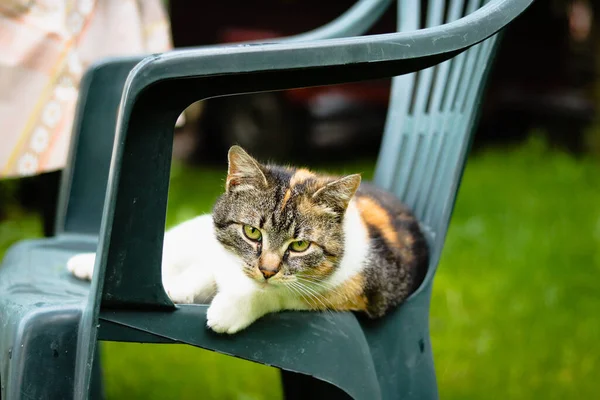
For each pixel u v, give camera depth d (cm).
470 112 195
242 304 157
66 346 144
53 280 184
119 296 147
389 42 148
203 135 741
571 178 620
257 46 143
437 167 217
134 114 142
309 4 716
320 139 725
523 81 779
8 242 496
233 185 197
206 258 198
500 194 575
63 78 244
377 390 171
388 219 218
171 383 316
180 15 703
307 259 190
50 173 263
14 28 237
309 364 163
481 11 159
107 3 268
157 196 146
